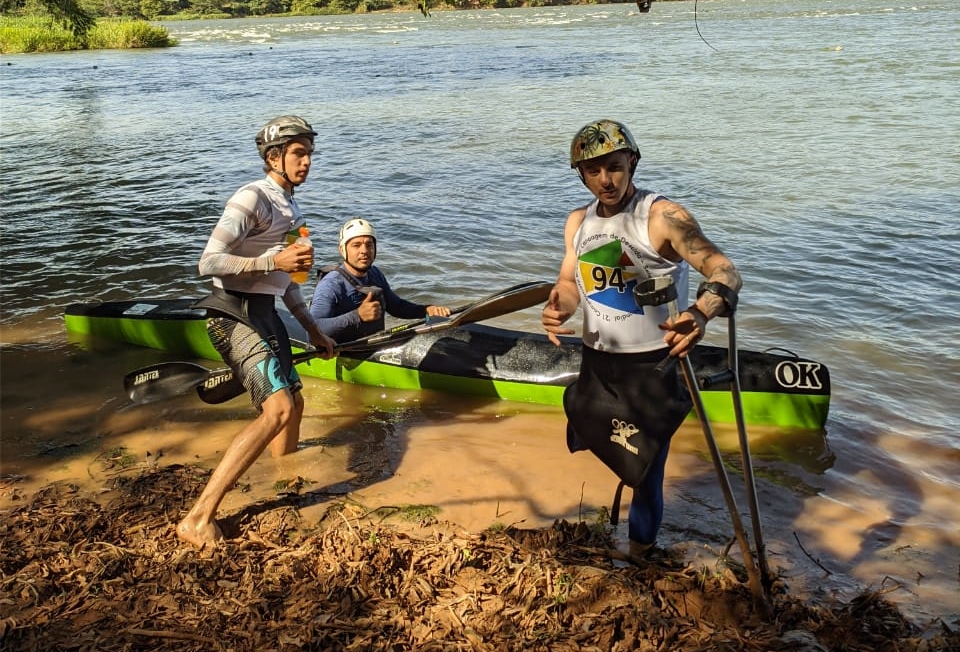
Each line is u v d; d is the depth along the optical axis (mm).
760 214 9281
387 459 4504
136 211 10641
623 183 2867
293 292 4434
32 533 3672
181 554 3498
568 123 16391
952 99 16531
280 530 3734
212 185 12141
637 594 3127
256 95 23953
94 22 17656
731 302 2623
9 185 12477
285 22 87438
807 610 3113
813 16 52375
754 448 4602
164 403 5246
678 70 25250
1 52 47562
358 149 14461
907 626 3055
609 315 3010
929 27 38344
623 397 3061
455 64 31438
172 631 2982
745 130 14484
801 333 6148
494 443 4684
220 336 3922
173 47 50719
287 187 3975
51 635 2963
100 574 3340
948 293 6840
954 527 3795
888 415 4957
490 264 7949
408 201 10516
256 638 2951
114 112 21250
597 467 4363
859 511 3939
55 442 4715
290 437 4508
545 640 2912
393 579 3301
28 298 7406
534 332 6277
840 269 7465
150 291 7574
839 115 15492
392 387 5582
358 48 43906
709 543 3645
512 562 3385
